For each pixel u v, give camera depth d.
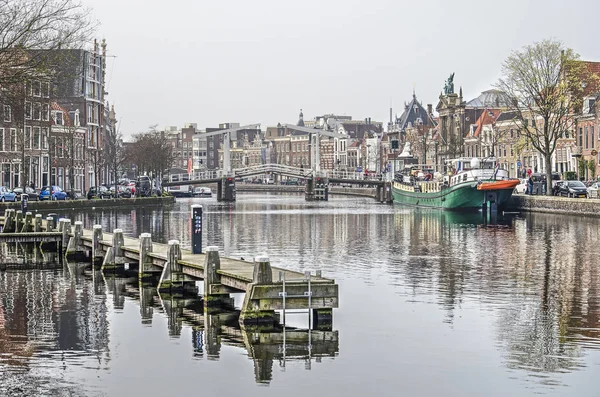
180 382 22.61
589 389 21.83
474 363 24.20
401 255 50.09
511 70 87.12
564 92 85.75
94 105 128.62
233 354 25.31
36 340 27.11
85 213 91.44
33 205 84.44
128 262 43.06
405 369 23.70
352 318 30.20
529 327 28.58
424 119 194.62
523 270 42.47
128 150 155.00
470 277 40.19
